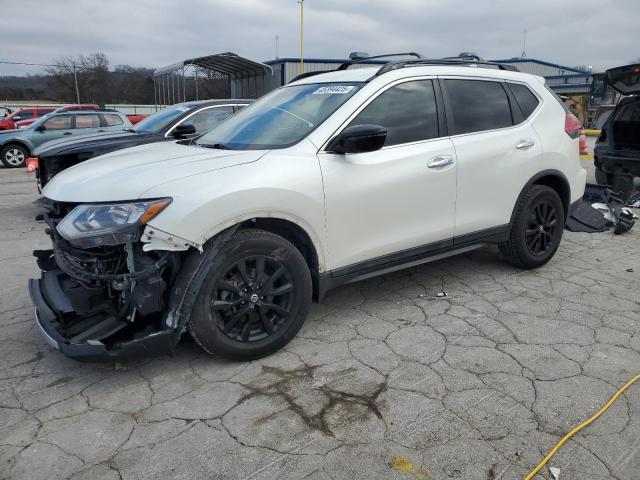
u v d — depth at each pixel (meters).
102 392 2.97
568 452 2.42
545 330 3.64
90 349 2.75
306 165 3.27
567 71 47.22
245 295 3.12
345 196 3.40
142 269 2.87
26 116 22.55
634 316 3.85
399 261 3.82
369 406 2.79
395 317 3.90
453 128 4.05
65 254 3.03
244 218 3.01
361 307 4.10
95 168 3.35
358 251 3.57
